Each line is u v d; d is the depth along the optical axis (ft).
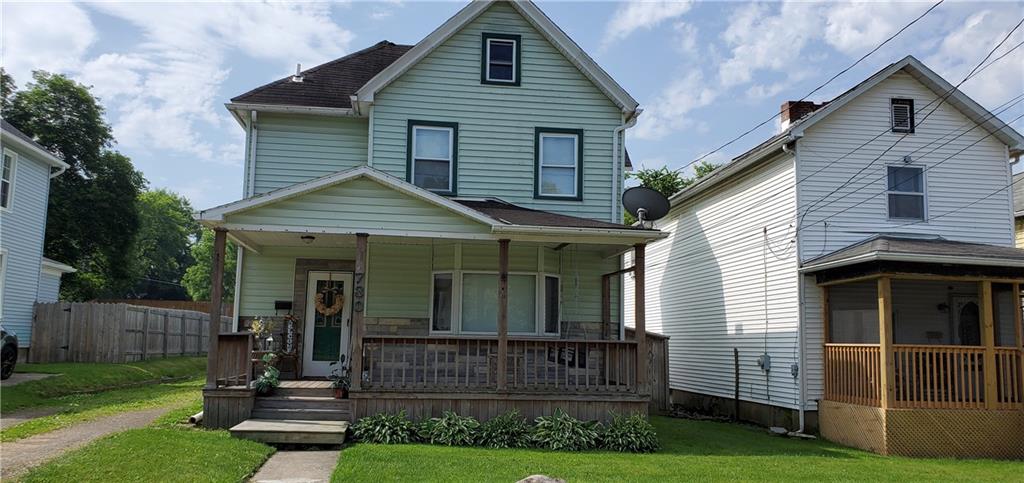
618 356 39.70
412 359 39.68
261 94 47.11
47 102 106.11
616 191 47.47
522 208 45.75
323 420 37.24
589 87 48.26
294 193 37.24
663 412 56.70
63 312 66.13
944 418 39.78
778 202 48.83
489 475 27.32
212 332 36.96
